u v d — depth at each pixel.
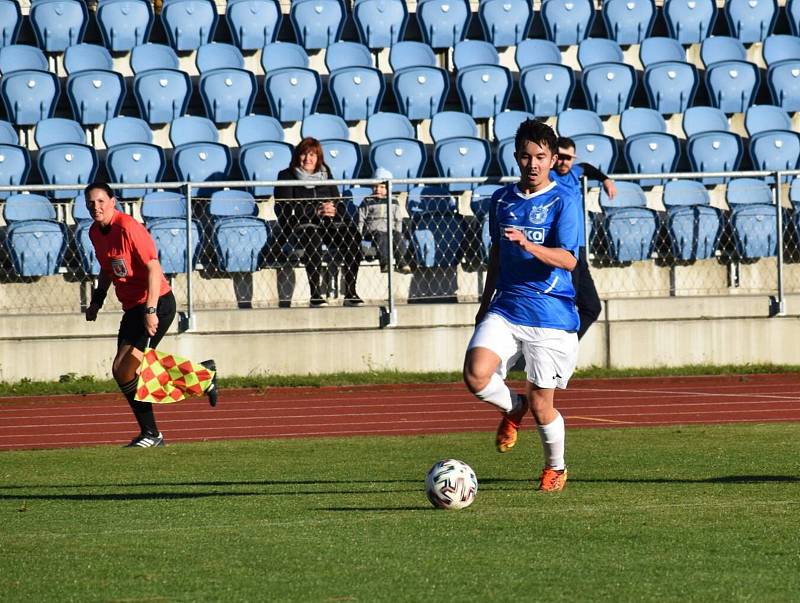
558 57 66.12
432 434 36.03
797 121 65.62
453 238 52.81
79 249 51.25
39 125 59.09
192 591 13.74
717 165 59.44
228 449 32.50
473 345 21.83
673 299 52.41
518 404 22.44
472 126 61.66
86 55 63.72
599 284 54.28
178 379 30.02
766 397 44.56
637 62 67.62
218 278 52.62
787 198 57.62
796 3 69.50
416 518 18.84
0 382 49.25
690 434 33.38
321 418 41.16
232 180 59.44
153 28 66.94
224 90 61.56
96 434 38.38
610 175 52.59
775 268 55.78
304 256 50.72
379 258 51.47
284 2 68.44
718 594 13.16
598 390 47.19
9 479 26.75
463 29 66.44
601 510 19.44
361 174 60.25
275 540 17.02
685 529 17.41
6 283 51.81
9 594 13.82
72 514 20.58
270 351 50.50
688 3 67.75
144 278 31.95
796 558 15.18
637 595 13.14
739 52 67.25
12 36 64.25
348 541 16.78
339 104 62.56
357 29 66.94
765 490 22.06
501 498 21.31
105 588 14.00
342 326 50.81
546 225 21.58
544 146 21.59
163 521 19.34
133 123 60.09
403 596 13.26
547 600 12.96
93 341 49.94
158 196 54.25
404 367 51.09
